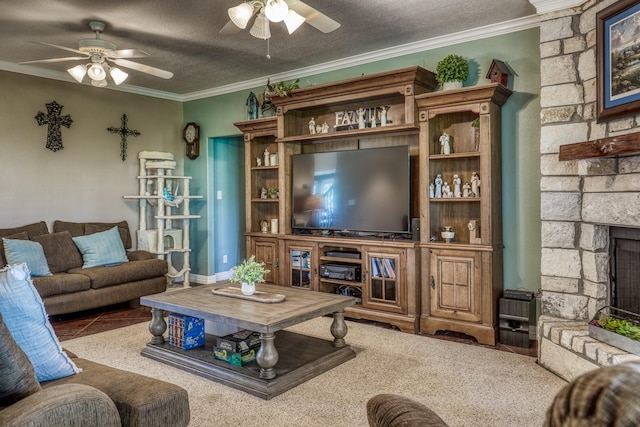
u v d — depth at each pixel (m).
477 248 3.75
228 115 6.10
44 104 5.25
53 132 5.31
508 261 3.98
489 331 3.69
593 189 3.01
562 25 3.22
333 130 4.99
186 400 1.73
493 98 3.73
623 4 2.71
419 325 4.07
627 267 2.92
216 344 3.24
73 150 5.50
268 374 2.77
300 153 5.23
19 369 1.45
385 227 4.41
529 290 3.88
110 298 4.74
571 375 2.84
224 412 2.51
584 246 3.12
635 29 2.64
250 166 5.46
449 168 4.25
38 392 1.40
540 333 3.20
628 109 2.68
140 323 4.42
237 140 6.85
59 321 4.50
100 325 4.35
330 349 3.31
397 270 4.13
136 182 6.12
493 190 3.78
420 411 1.11
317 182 4.88
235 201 6.84
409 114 4.05
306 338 3.59
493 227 3.78
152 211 6.30
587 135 3.12
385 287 4.23
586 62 3.11
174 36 4.11
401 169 4.29
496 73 3.78
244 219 6.95
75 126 5.51
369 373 3.07
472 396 2.71
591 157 2.76
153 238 5.85
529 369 3.14
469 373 3.07
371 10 3.59
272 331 2.68
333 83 4.39
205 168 6.41
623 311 2.71
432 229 4.20
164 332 3.57
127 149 6.02
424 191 4.07
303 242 4.81
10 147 4.99
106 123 5.80
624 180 2.74
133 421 1.58
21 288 1.76
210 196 6.43
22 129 5.07
